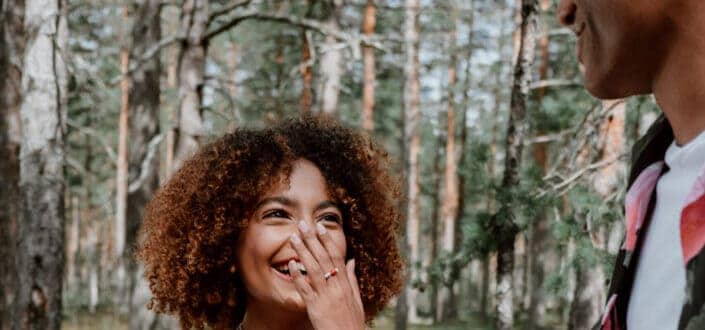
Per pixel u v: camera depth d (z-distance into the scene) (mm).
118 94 21406
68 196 29734
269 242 2096
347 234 2322
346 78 16469
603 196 8016
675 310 1191
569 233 7254
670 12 1140
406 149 16109
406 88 15766
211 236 2197
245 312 2334
